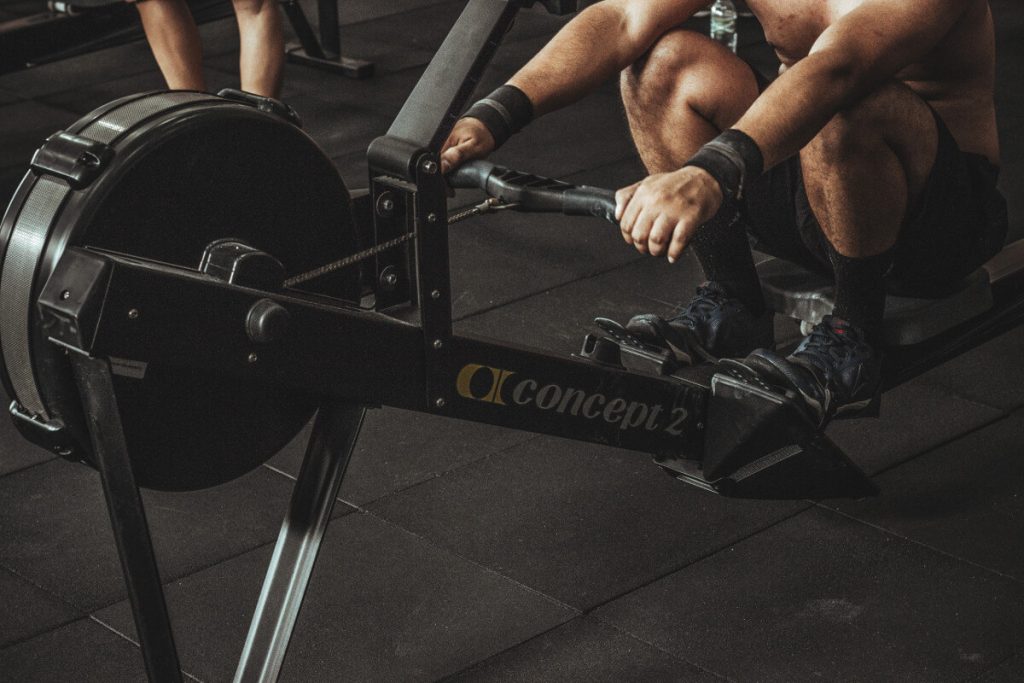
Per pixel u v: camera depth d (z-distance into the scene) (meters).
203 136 1.55
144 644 1.51
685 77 2.12
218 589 2.08
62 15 3.80
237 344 1.48
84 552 2.20
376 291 1.78
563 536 2.20
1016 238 3.19
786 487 2.17
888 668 1.87
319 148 1.68
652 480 2.36
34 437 1.61
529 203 1.77
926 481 2.32
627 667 1.89
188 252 1.58
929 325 2.18
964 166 2.12
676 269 3.18
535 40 4.80
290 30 5.04
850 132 1.94
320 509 1.68
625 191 1.70
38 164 1.51
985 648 1.91
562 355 1.84
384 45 4.86
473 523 2.24
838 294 2.14
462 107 1.62
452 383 1.70
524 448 2.47
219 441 1.66
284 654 1.63
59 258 1.46
